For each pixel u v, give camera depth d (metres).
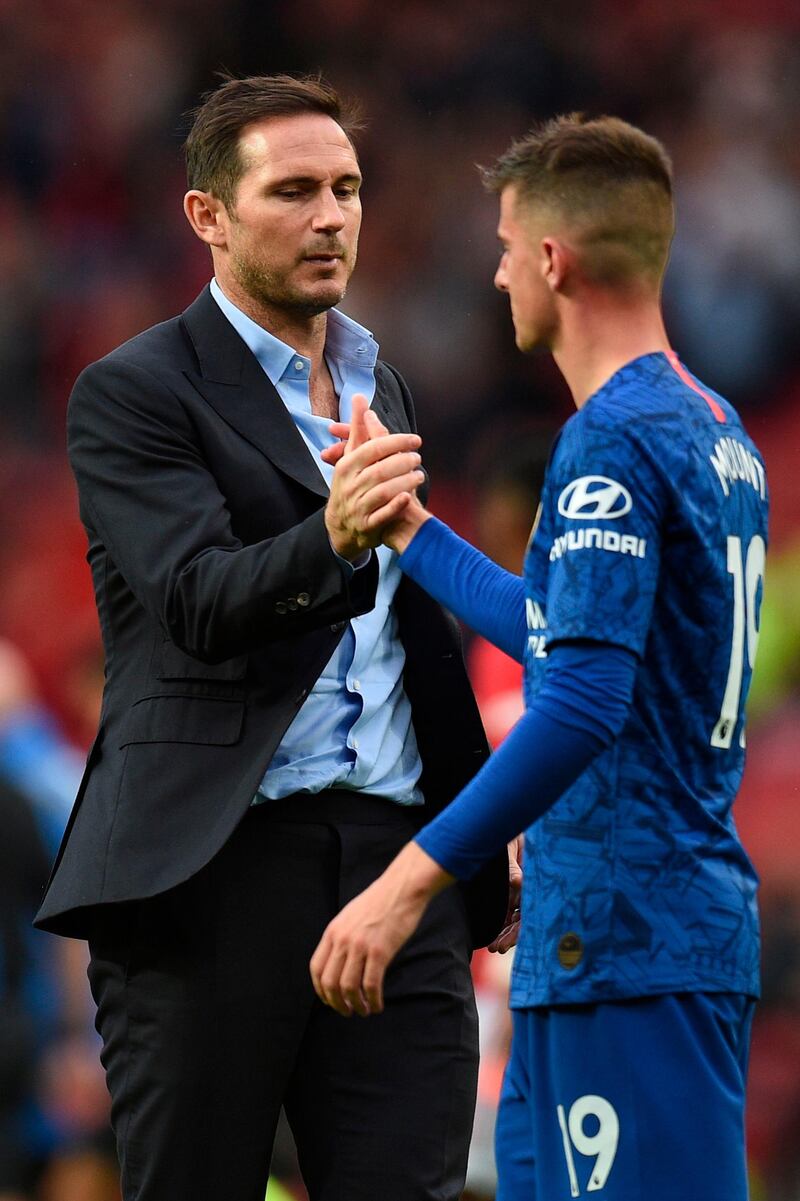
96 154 54.16
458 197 51.62
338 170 11.91
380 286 49.53
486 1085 17.50
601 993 9.57
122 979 11.73
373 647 12.08
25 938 20.59
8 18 55.25
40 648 43.81
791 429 47.59
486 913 12.52
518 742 9.41
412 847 9.62
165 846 11.30
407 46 54.47
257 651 11.57
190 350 12.05
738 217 49.28
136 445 11.59
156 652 11.75
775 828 33.59
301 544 10.87
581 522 9.51
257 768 11.27
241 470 11.74
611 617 9.39
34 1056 20.52
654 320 10.20
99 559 12.05
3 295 50.59
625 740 9.73
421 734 12.40
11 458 48.91
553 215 10.08
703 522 9.73
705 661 9.84
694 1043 9.60
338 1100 11.72
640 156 10.08
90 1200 20.75
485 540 16.83
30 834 20.69
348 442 10.95
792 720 35.06
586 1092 9.64
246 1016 11.54
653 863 9.66
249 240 11.90
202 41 55.50
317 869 11.78
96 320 50.81
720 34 54.91
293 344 12.26
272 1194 18.30
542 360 48.19
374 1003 9.70
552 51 54.41
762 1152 27.80
